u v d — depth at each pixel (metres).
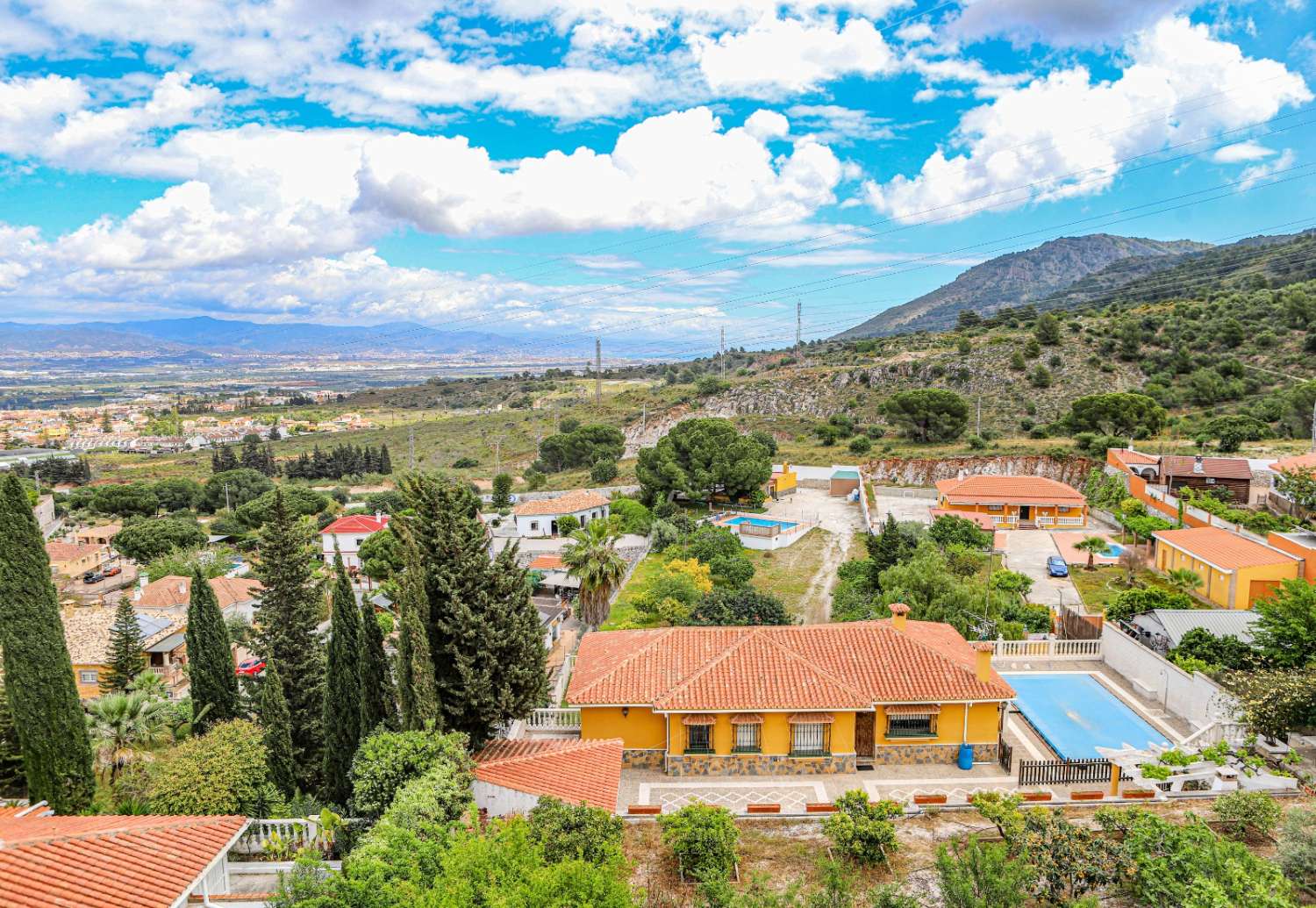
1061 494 76.19
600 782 25.30
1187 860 17.47
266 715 27.80
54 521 127.19
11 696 25.11
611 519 72.00
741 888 20.44
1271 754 27.31
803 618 52.78
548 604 59.94
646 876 21.19
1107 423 97.44
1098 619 41.81
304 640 35.94
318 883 18.44
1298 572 44.22
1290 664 31.36
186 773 24.30
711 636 32.12
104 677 41.09
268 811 24.84
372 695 27.25
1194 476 71.25
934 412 109.75
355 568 79.62
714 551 66.38
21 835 17.98
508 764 25.53
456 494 30.95
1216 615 38.22
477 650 28.22
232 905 19.41
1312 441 83.25
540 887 14.97
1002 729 31.61
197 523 113.06
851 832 21.33
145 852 18.33
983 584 51.56
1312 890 18.11
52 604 25.86
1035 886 18.52
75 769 25.92
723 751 28.97
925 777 28.28
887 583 47.34
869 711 29.22
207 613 31.98
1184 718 32.44
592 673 30.83
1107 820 20.44
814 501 92.75
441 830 19.55
